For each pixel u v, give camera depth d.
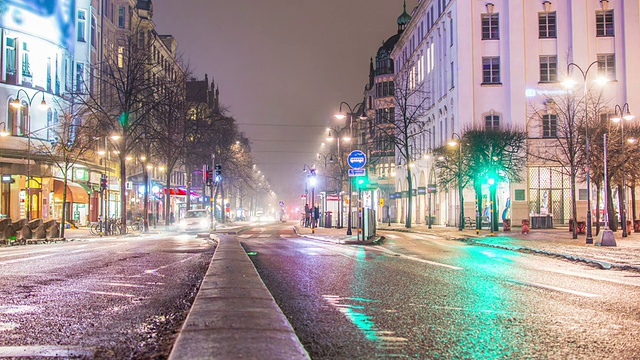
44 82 44.84
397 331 7.00
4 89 41.81
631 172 36.78
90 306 8.88
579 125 37.50
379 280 12.51
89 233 42.81
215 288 8.55
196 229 50.41
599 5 51.00
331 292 10.52
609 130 36.12
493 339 6.59
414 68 74.25
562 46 51.03
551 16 51.41
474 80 51.38
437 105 60.84
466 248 25.16
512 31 50.91
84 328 7.18
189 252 21.39
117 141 57.75
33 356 5.73
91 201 55.94
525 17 51.34
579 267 16.59
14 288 10.91
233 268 11.91
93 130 41.72
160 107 52.38
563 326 7.43
